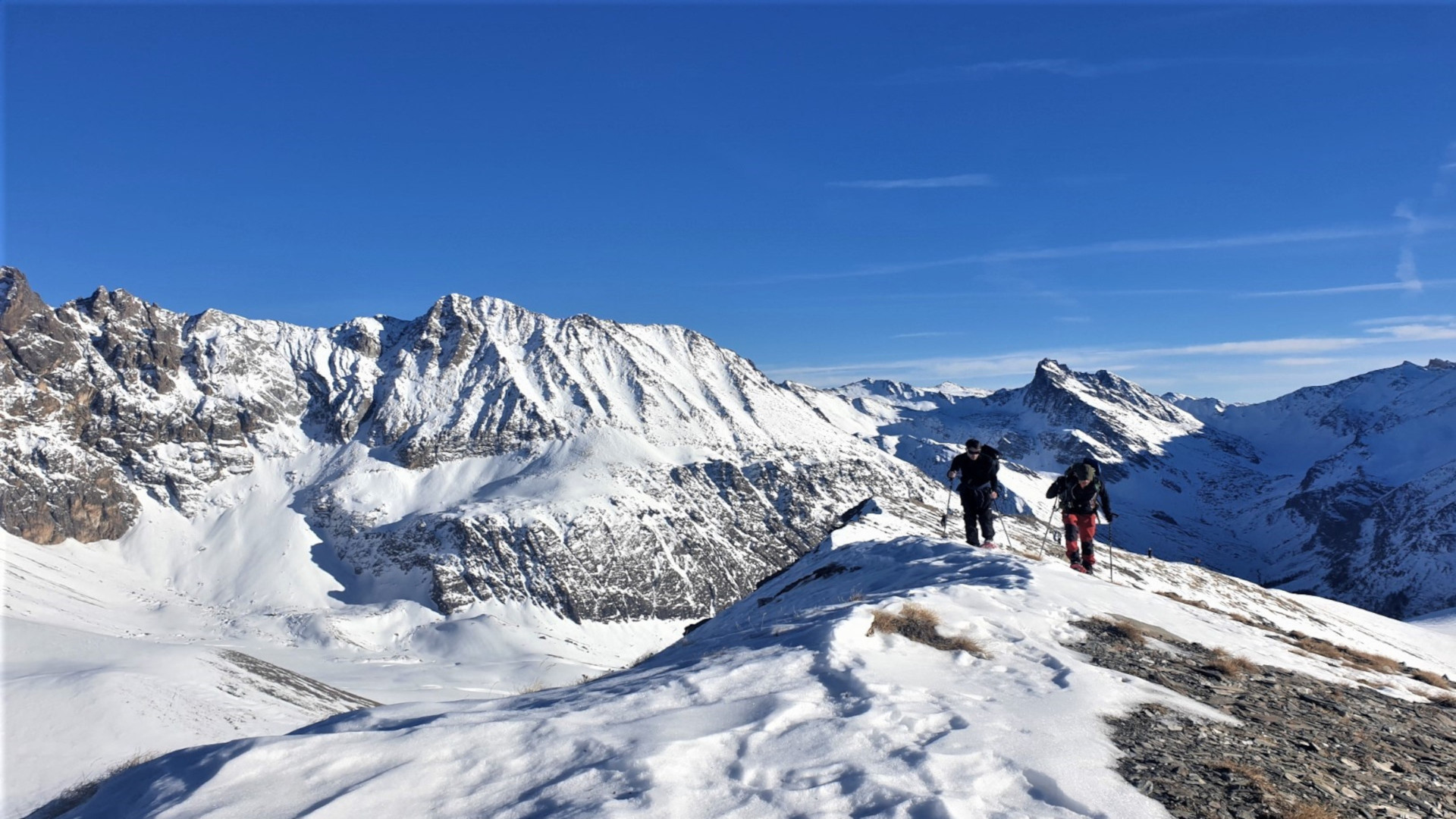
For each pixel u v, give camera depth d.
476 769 7.64
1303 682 13.23
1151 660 12.88
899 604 13.84
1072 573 17.83
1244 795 7.66
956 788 7.11
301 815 6.66
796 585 26.47
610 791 6.98
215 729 47.66
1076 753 8.12
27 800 31.91
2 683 46.28
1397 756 9.81
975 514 22.61
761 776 7.38
